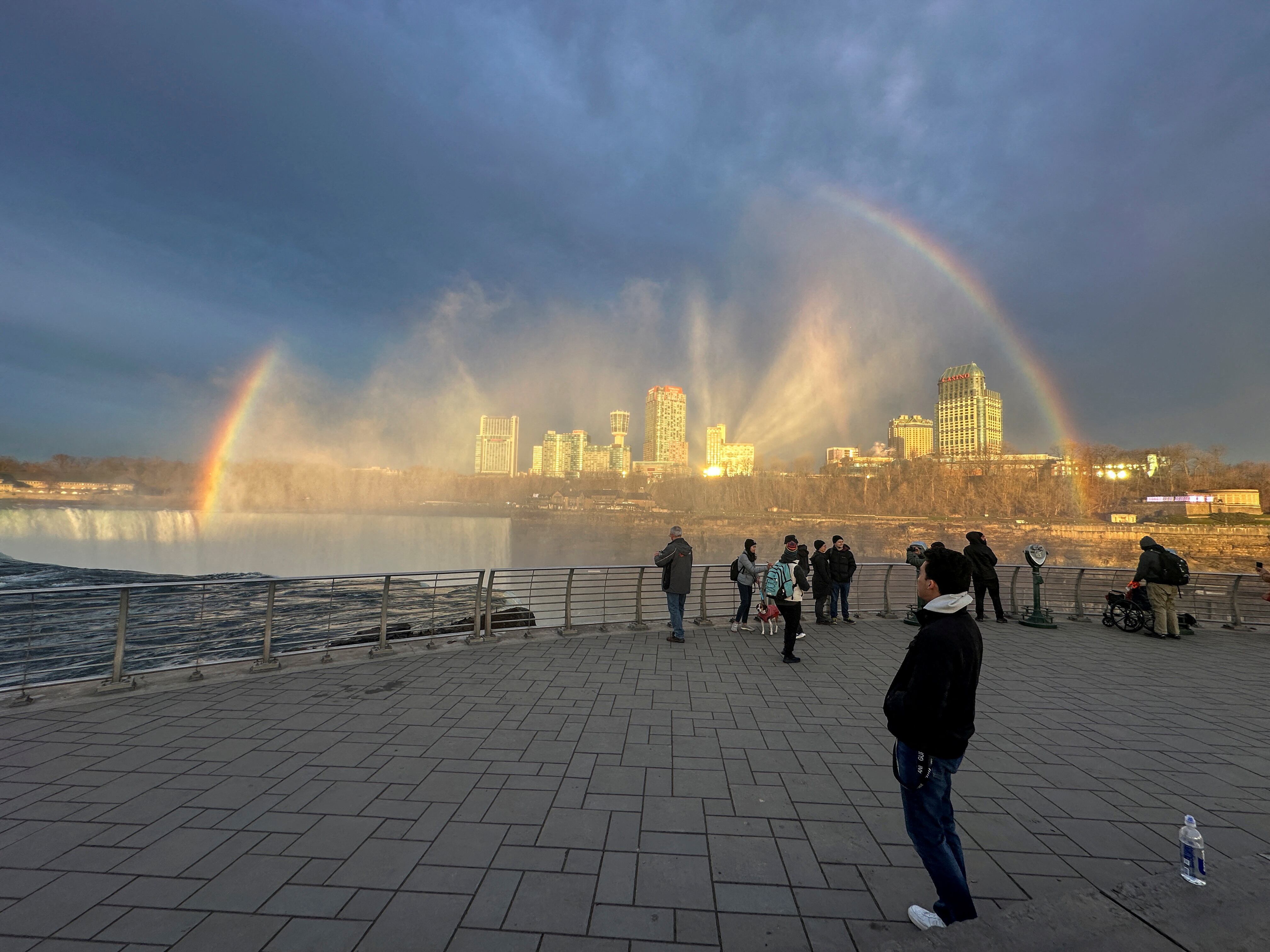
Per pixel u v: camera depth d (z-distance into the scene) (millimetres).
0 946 2475
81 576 42156
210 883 2939
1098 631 10562
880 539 119062
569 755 4617
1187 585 11555
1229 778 4445
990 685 7027
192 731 5016
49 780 4086
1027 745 5105
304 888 2910
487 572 8797
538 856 3234
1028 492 142500
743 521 141000
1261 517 106500
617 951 2506
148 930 2594
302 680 6555
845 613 10969
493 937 2584
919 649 2684
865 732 5223
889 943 2043
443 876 3031
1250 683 7137
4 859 3125
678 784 4145
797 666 7590
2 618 5641
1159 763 4727
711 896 2910
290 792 3932
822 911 2805
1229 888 2242
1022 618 11117
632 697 6133
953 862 2582
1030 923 2045
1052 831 3629
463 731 5082
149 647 7023
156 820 3553
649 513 157000
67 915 2686
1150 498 123625
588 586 9789
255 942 2525
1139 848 3438
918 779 2621
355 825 3525
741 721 5461
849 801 3941
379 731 5051
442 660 7512
